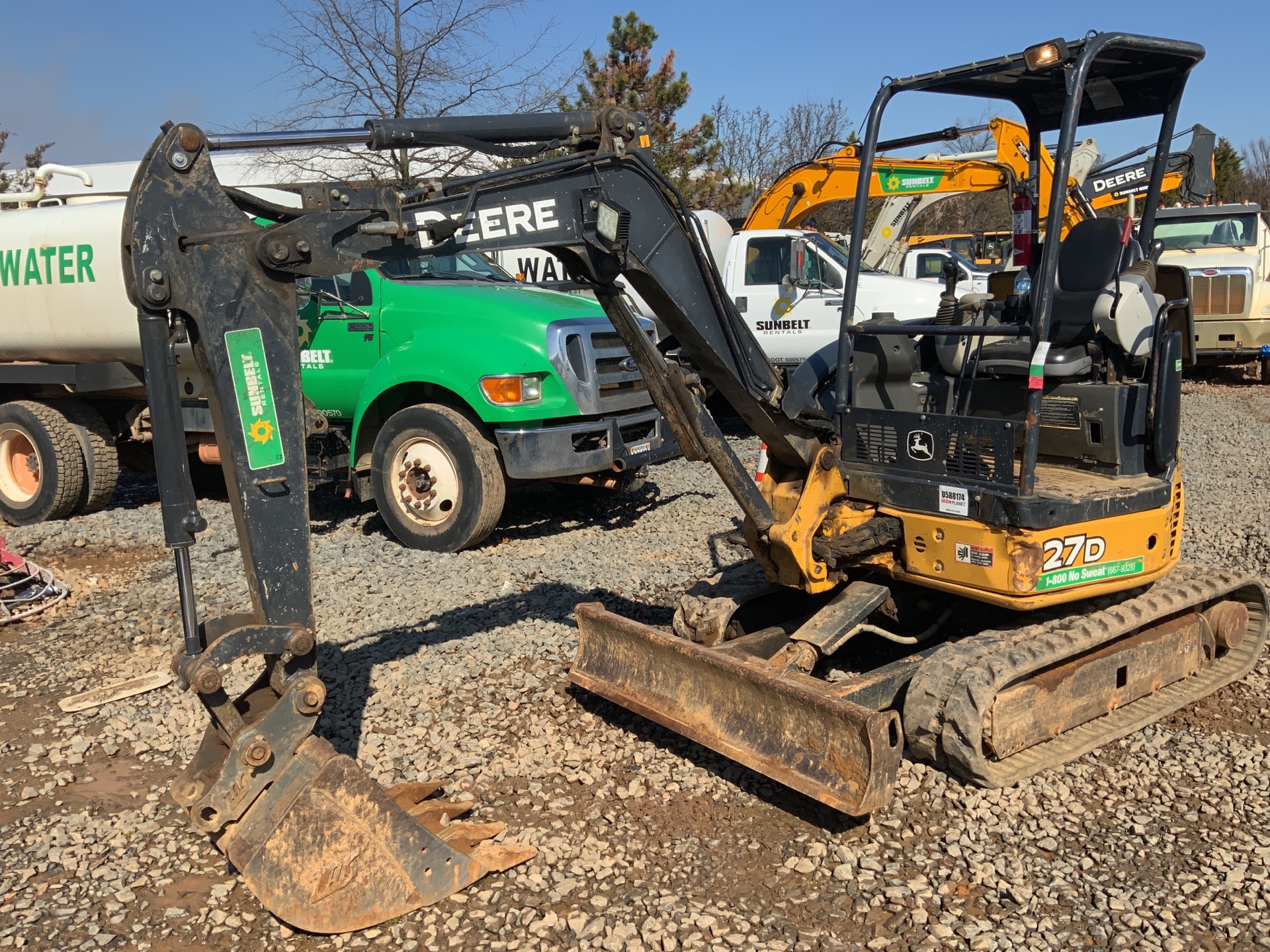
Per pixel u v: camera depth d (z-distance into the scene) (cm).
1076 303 459
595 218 378
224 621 336
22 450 913
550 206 375
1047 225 391
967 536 421
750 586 512
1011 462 407
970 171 1215
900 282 1123
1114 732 441
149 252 304
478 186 361
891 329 443
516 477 745
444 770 435
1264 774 426
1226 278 1552
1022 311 490
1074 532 415
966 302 521
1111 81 482
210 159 316
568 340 739
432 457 755
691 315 410
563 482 827
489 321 745
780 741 390
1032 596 412
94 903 353
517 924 336
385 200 345
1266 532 768
